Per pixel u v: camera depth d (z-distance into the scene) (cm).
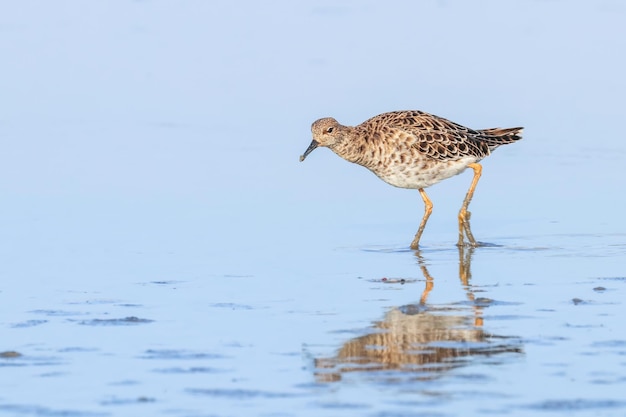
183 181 1862
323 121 1627
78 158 1975
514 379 951
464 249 1515
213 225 1617
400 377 960
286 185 1867
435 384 941
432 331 1097
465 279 1332
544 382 942
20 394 923
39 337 1086
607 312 1162
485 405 889
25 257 1427
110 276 1337
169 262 1410
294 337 1083
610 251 1477
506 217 1702
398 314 1165
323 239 1564
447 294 1254
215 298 1239
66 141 2081
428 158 1633
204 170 1930
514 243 1546
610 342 1052
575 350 1030
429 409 881
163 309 1191
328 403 897
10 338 1082
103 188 1808
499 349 1036
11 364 1000
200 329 1113
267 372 977
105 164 1945
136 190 1803
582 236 1571
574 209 1725
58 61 2584
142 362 1006
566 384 937
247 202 1759
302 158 1623
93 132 2148
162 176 1888
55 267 1379
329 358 1016
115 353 1033
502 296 1239
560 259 1438
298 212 1714
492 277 1341
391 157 1636
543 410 878
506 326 1112
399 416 866
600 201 1761
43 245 1488
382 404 894
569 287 1279
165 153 2023
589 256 1450
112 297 1242
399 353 1027
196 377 964
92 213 1666
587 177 1898
